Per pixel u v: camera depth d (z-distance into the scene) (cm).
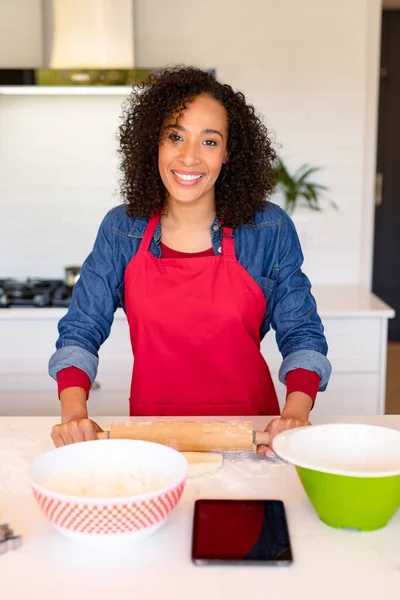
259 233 157
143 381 157
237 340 153
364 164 303
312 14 291
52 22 261
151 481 97
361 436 105
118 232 159
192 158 143
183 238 158
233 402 156
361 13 292
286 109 297
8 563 88
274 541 91
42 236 306
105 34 261
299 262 160
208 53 292
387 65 472
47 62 262
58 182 302
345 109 298
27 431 137
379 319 257
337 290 295
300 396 135
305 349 146
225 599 80
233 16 290
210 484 111
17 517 100
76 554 90
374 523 95
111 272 159
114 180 302
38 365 258
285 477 114
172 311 152
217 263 153
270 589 82
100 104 296
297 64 294
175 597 81
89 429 120
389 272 502
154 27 289
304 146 301
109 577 85
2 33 288
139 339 155
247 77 295
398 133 481
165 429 119
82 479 98
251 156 155
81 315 154
